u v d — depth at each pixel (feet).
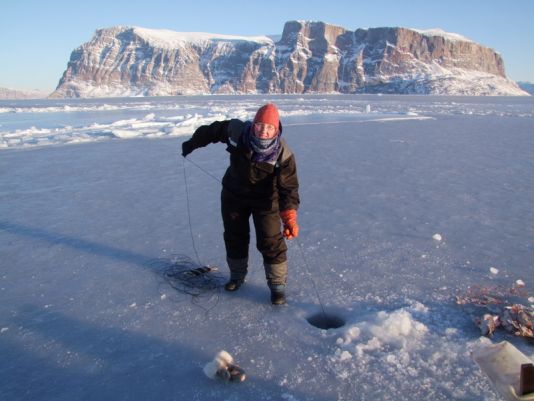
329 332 7.44
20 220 14.48
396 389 5.98
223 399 5.87
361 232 12.65
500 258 10.50
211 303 8.64
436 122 53.06
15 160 26.81
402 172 21.63
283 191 8.20
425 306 8.20
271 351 6.95
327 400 5.81
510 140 34.63
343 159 25.70
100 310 8.42
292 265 10.42
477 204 15.49
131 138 38.09
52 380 6.38
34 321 8.05
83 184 19.92
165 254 11.27
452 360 6.52
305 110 82.79
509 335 7.15
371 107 95.61
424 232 12.54
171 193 17.87
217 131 8.89
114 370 6.57
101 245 12.01
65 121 60.95
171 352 7.00
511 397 4.47
